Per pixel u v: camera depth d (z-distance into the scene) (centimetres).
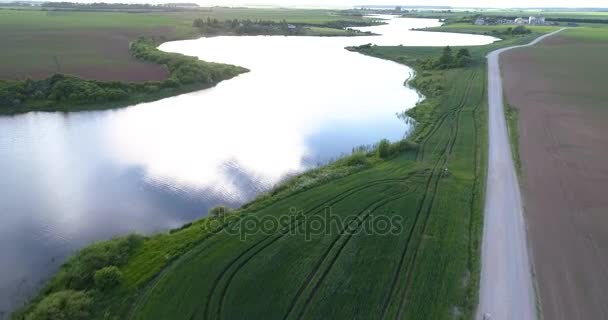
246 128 4884
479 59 8750
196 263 2289
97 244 2428
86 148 4209
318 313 1961
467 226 2664
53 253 2502
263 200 3061
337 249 2420
